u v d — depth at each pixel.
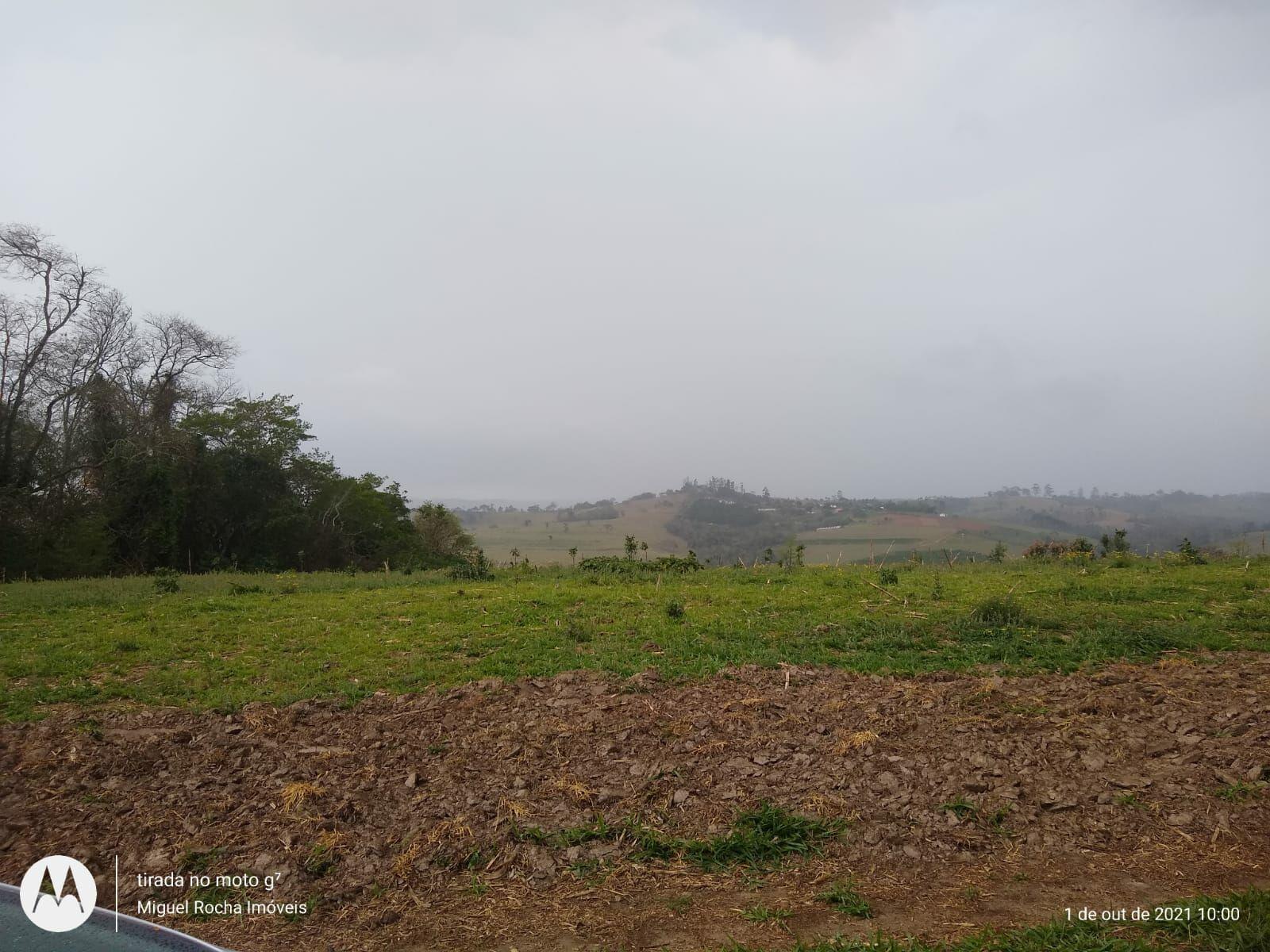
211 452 34.16
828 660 8.68
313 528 35.28
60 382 31.42
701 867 4.88
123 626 11.97
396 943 4.26
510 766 6.06
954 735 6.30
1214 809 5.14
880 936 3.92
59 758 6.38
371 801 5.62
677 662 8.74
